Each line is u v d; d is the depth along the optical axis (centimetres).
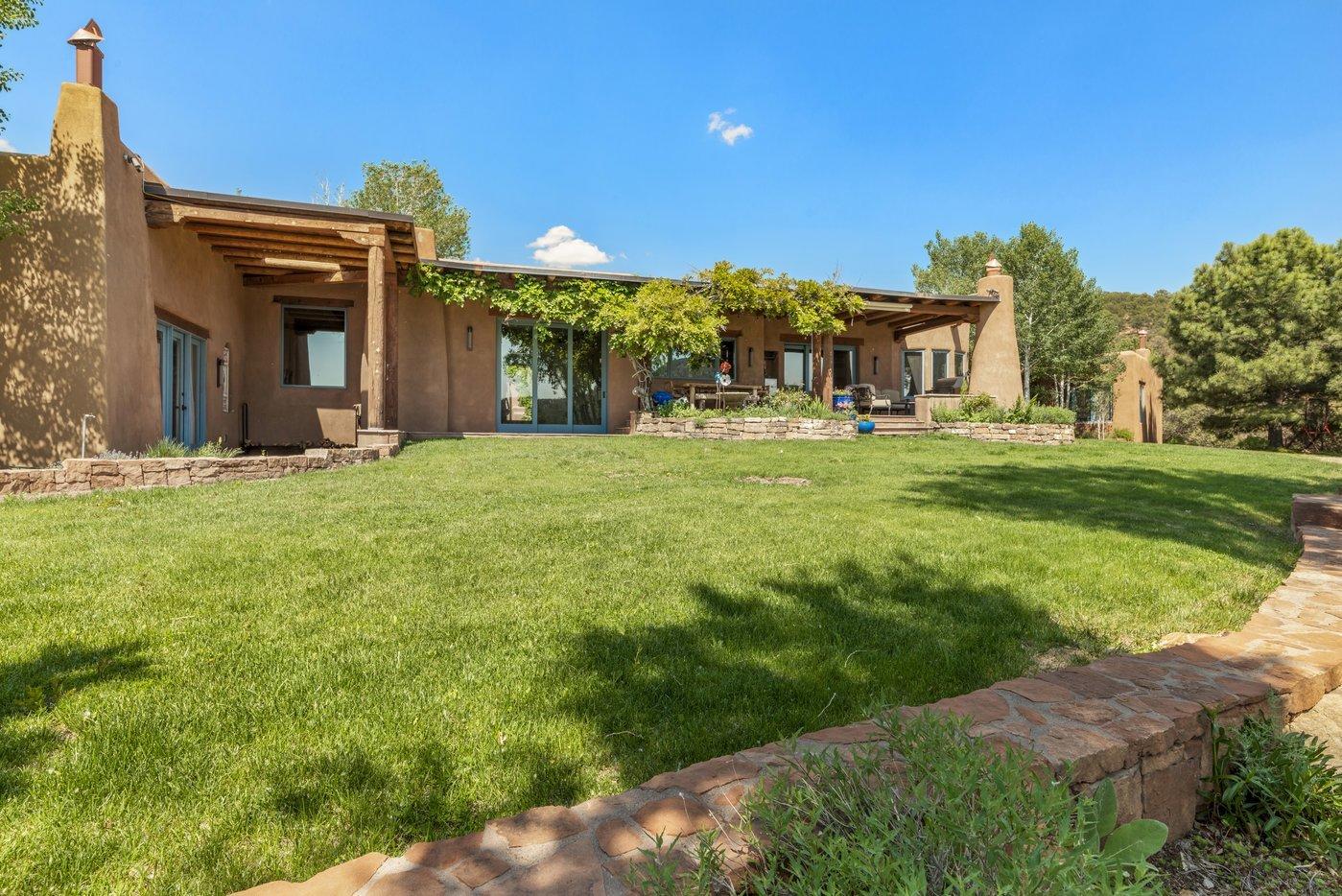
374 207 3509
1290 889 203
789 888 141
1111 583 431
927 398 1714
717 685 277
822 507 668
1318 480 1026
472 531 534
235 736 230
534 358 1644
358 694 262
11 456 812
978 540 532
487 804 199
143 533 505
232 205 992
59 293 820
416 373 1541
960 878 130
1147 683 255
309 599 368
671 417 1537
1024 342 2773
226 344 1309
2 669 275
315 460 910
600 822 165
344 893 141
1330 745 253
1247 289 2481
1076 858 132
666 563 453
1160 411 2995
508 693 266
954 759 161
